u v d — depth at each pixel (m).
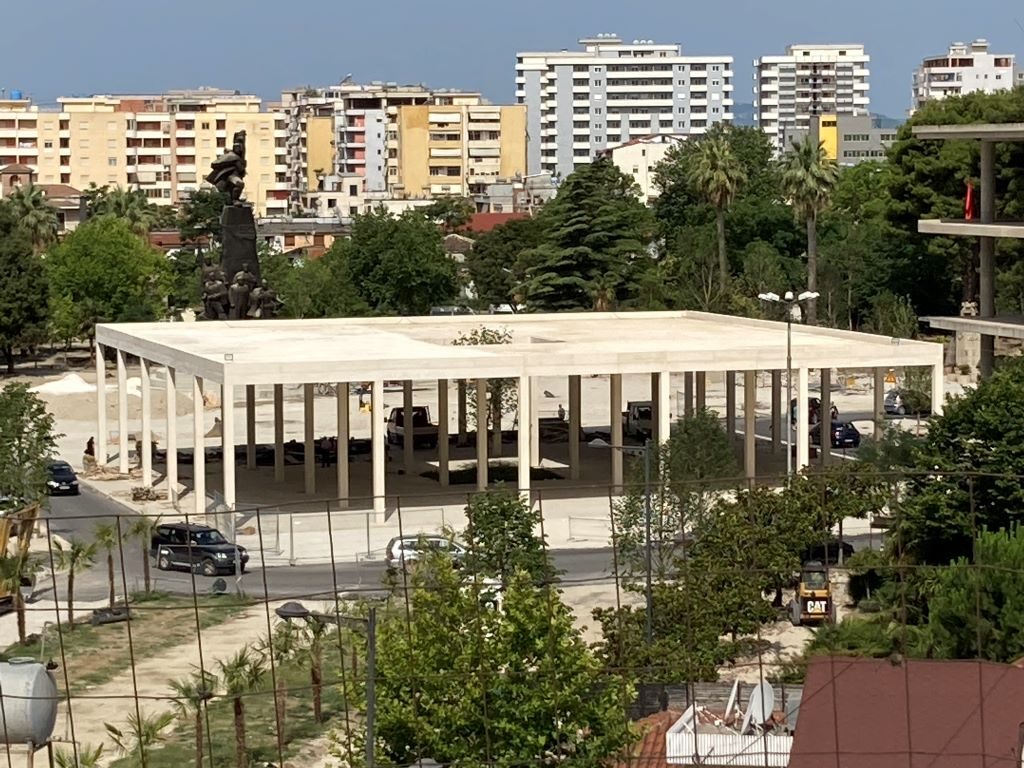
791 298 90.62
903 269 153.12
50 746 47.75
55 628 65.06
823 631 57.94
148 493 93.69
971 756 38.78
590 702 42.50
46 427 84.06
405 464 102.12
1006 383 67.44
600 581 64.69
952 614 51.03
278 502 90.44
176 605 68.12
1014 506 63.22
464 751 41.94
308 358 88.44
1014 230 96.38
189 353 90.62
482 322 113.44
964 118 144.88
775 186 184.62
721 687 51.00
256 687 55.22
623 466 98.56
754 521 63.00
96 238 153.88
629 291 153.50
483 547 60.22
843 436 106.88
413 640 43.53
